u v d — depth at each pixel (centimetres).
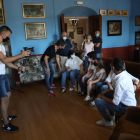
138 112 156
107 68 317
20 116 269
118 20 598
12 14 435
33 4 452
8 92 237
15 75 464
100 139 199
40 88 418
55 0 478
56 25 491
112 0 573
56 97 349
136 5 658
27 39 462
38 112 282
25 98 351
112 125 226
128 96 186
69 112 276
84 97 339
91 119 249
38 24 467
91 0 535
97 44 477
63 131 220
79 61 373
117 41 622
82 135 209
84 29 919
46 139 204
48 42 491
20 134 218
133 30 680
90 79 312
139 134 137
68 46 436
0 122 251
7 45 416
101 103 210
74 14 590
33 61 451
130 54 700
